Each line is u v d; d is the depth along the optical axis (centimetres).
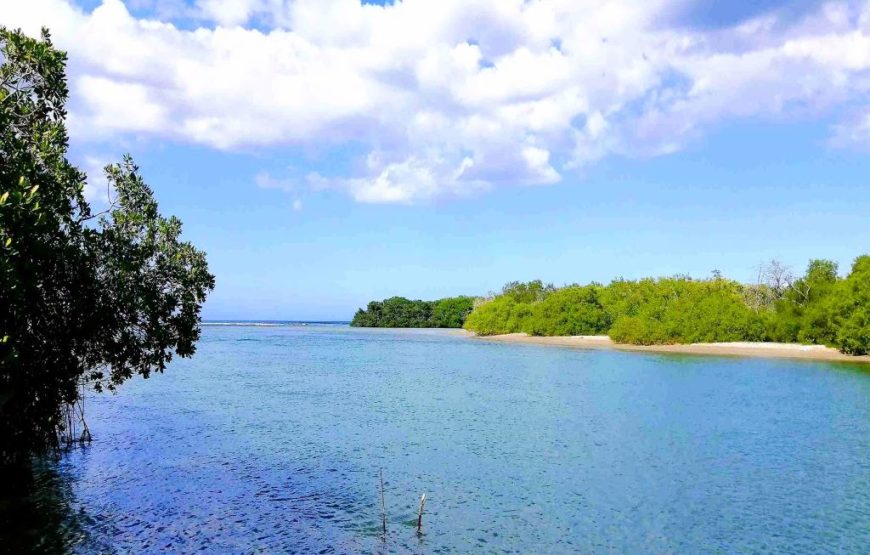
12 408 1922
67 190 1828
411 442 3020
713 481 2386
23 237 1514
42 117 1803
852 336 8112
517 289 18725
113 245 2059
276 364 7375
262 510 1969
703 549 1728
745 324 10388
